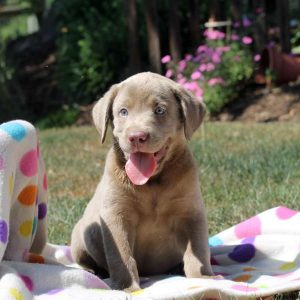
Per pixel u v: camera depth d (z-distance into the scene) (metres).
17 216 4.25
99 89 15.30
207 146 9.97
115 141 4.48
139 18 15.24
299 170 7.71
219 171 7.95
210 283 4.00
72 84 15.40
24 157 4.19
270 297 3.92
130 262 4.36
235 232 5.40
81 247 4.96
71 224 6.10
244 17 14.88
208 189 7.06
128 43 14.70
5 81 16.48
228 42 14.46
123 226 4.45
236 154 9.01
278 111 13.42
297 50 17.23
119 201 4.44
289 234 5.27
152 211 4.49
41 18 20.88
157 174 4.42
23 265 3.97
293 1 20.11
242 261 5.02
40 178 4.56
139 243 4.65
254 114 13.49
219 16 14.73
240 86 14.25
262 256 5.00
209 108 13.70
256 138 10.60
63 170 9.18
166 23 15.17
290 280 4.24
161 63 14.62
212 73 13.78
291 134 10.92
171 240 4.69
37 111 16.11
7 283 3.64
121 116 4.43
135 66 14.40
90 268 5.09
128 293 3.87
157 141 4.22
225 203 6.55
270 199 6.42
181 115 4.52
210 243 5.37
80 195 7.60
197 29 14.77
